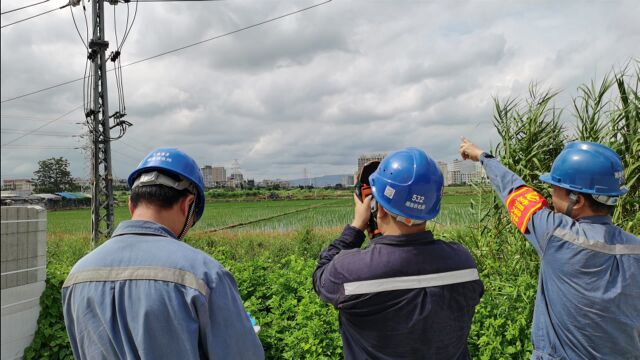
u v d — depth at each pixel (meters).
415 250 1.75
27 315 4.52
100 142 13.73
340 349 3.88
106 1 13.41
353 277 1.71
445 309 1.71
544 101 5.27
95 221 13.56
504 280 4.63
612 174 2.18
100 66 13.62
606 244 2.06
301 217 32.44
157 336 1.46
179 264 1.54
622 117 4.75
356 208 2.09
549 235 2.16
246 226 29.08
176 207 1.75
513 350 3.61
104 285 1.54
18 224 4.45
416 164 1.82
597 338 2.08
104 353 1.52
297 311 4.60
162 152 1.81
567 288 2.12
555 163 2.36
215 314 1.51
